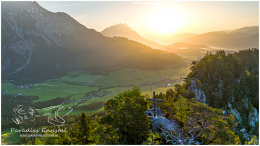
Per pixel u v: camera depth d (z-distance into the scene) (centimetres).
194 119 4944
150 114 5938
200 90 10581
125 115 4700
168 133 4591
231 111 10688
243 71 13862
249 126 10331
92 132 4638
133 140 4500
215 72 12406
